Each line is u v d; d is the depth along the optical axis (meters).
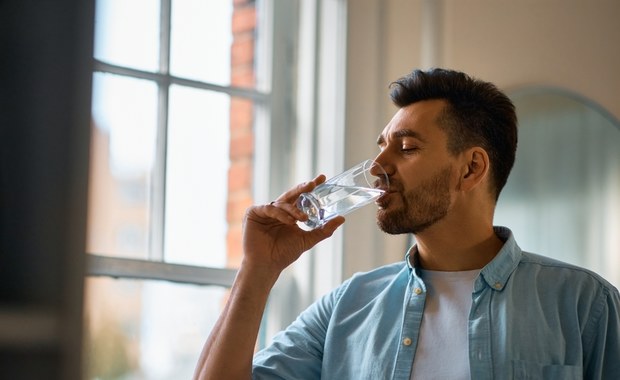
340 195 1.53
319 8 2.50
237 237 2.44
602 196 2.88
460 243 1.57
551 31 2.91
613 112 3.03
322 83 2.47
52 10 0.37
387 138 1.60
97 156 2.23
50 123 0.36
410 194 1.54
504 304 1.50
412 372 1.49
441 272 1.58
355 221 2.43
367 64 2.50
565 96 2.89
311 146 2.46
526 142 2.77
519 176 2.73
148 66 2.32
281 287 2.45
